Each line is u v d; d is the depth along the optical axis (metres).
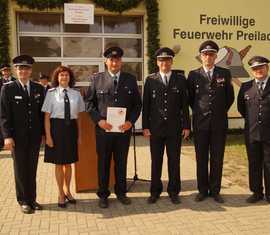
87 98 5.70
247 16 12.88
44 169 7.82
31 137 5.36
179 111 5.72
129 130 5.67
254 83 5.71
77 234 4.73
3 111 5.21
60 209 5.57
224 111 5.71
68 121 5.47
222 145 5.76
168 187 5.88
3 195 6.24
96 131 5.65
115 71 5.59
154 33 12.07
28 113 5.30
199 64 12.62
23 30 11.87
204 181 5.88
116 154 5.73
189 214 5.31
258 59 5.59
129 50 12.53
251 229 4.79
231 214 5.29
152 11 12.02
